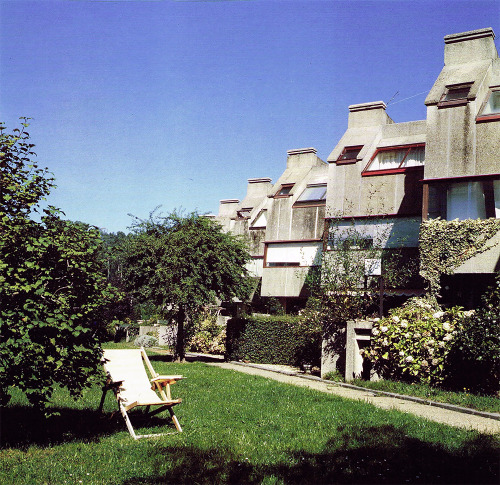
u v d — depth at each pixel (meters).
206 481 5.65
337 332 15.17
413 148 25.53
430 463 6.19
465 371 11.71
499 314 11.26
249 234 37.59
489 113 20.53
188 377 14.48
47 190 7.52
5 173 7.24
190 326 23.78
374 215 24.73
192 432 7.95
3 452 6.70
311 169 33.38
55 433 7.79
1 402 6.91
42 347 6.59
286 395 11.28
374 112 27.83
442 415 9.43
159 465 6.22
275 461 6.38
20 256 7.01
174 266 19.25
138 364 9.20
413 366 12.48
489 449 6.72
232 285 20.80
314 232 30.83
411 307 14.66
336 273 17.19
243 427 8.26
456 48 22.73
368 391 12.64
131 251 19.75
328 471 5.95
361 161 26.30
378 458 6.41
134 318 38.00
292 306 30.94
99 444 7.16
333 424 8.29
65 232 7.46
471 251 19.38
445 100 21.33
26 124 7.51
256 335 20.45
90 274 7.28
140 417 8.88
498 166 19.69
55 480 5.69
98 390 12.04
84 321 7.30
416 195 24.39
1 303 6.54
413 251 23.58
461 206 20.22
